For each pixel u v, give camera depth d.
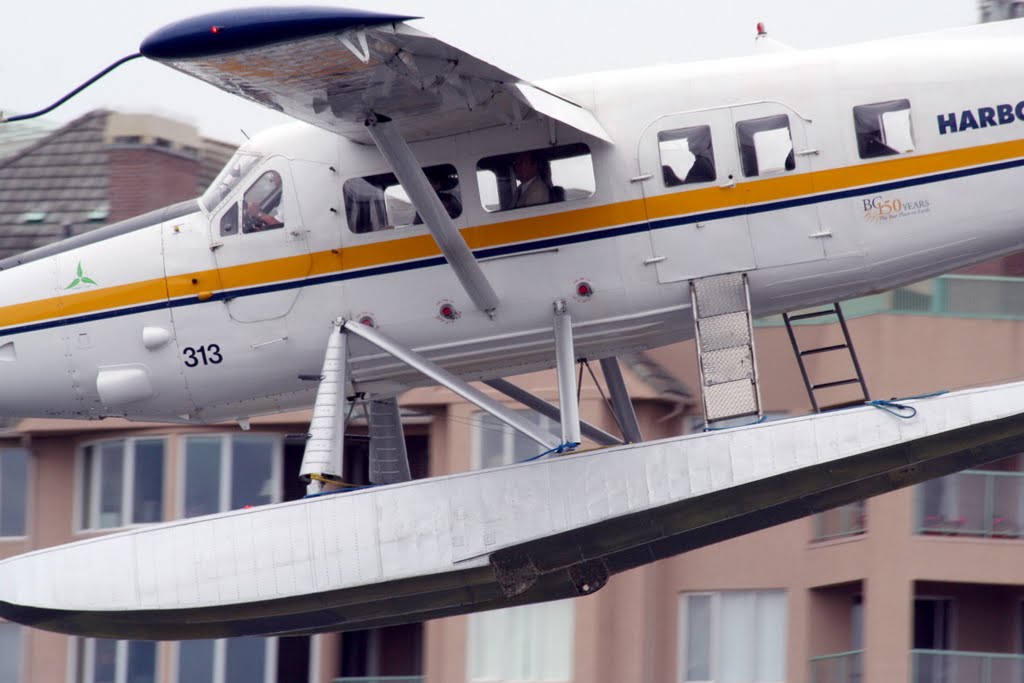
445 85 48.84
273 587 54.28
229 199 54.84
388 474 60.31
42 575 55.94
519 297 53.00
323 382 54.03
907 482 56.06
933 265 52.88
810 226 52.06
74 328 56.34
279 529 54.47
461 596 59.06
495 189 52.72
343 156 53.78
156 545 55.31
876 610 80.19
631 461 53.31
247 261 54.78
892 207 51.94
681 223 52.25
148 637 58.16
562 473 53.50
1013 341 81.25
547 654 81.56
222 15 43.94
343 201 53.88
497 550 53.59
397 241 53.69
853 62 52.25
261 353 55.19
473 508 53.88
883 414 52.41
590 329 53.34
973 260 53.09
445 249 51.44
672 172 52.22
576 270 52.69
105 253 56.16
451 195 52.84
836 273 52.50
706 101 52.22
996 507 80.50
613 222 52.41
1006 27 52.59
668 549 59.03
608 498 53.19
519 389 59.38
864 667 79.94
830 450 52.31
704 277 52.47
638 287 52.62
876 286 53.28
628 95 52.47
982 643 81.31
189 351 55.69
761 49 53.44
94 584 55.47
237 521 54.84
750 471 52.50
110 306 55.97
